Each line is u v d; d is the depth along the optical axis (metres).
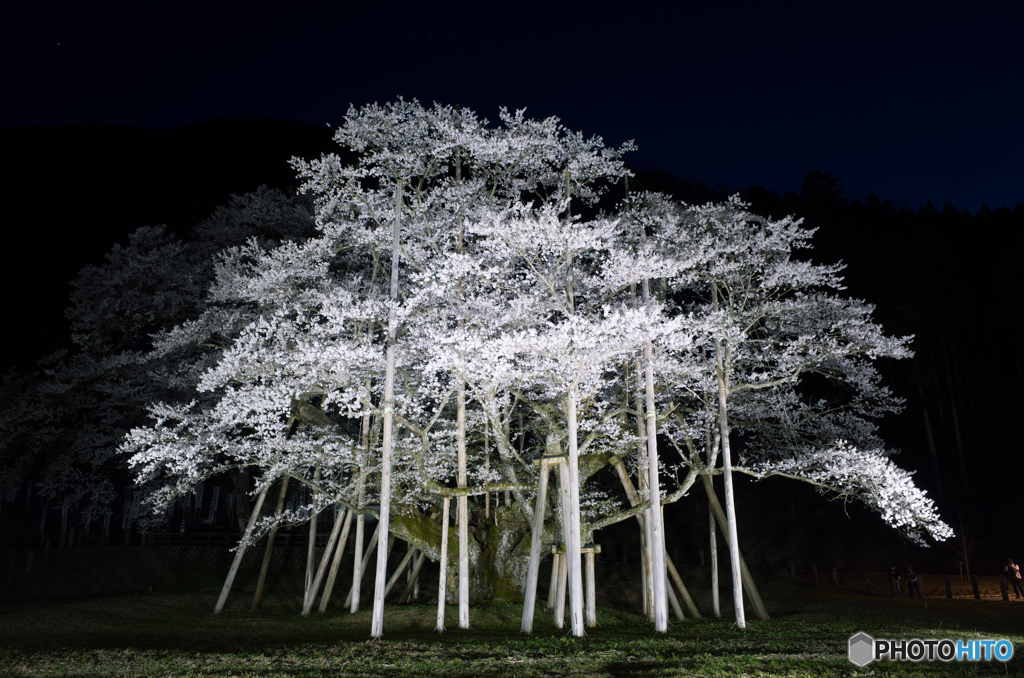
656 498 15.40
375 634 13.66
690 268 19.72
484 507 23.84
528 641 13.27
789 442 21.22
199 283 28.41
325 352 15.56
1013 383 45.31
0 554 25.44
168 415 17.94
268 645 13.24
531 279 18.62
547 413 17.69
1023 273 41.16
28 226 46.03
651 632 15.12
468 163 20.39
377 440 19.00
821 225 52.97
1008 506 36.22
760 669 10.30
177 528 32.66
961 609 19.95
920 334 38.59
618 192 27.92
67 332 44.50
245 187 53.81
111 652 11.52
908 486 15.41
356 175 19.31
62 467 28.47
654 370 18.00
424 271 18.19
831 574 29.70
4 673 9.77
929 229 42.41
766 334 21.44
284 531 32.31
